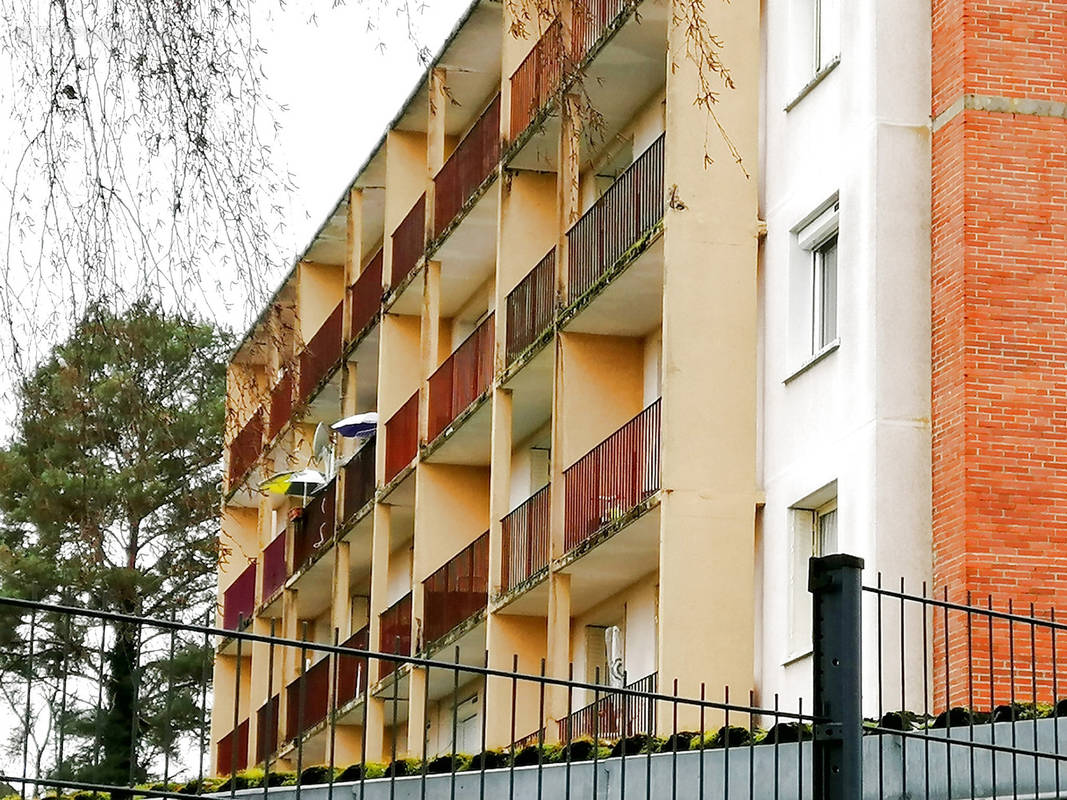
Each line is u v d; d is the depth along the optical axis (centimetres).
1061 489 2492
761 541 2862
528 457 3781
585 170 3484
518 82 3697
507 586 3522
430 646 3834
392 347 4369
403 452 4175
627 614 3275
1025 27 2597
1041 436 2506
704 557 2845
